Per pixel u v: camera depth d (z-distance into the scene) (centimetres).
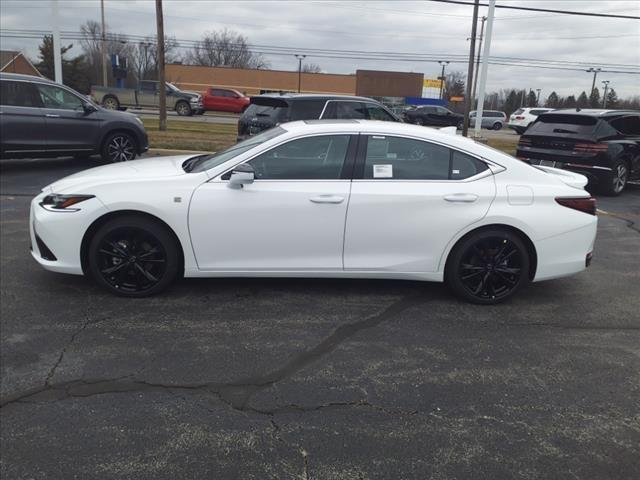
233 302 451
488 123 4403
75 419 292
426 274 459
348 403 316
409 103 6725
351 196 437
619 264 607
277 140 442
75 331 391
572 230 459
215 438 281
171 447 273
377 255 450
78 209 427
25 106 1002
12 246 578
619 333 423
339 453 273
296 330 405
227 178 437
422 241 448
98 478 251
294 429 290
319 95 1016
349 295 476
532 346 396
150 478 252
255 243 439
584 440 289
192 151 1335
